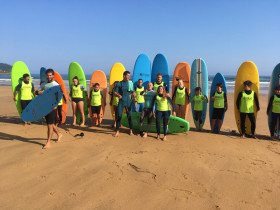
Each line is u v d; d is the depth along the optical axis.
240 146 4.50
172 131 5.24
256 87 5.54
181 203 2.43
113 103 5.85
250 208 2.38
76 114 6.43
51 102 3.96
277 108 5.00
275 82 5.38
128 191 2.65
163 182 2.89
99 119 6.01
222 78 5.93
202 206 2.39
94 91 5.89
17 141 4.33
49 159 3.50
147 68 6.73
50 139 4.24
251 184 2.89
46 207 2.30
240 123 5.33
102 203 2.39
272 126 5.12
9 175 2.95
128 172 3.14
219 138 5.07
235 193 2.67
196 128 5.93
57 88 3.99
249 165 3.50
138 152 3.95
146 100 5.00
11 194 2.52
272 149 4.37
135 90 5.98
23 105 6.03
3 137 4.58
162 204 2.40
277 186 2.85
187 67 6.55
